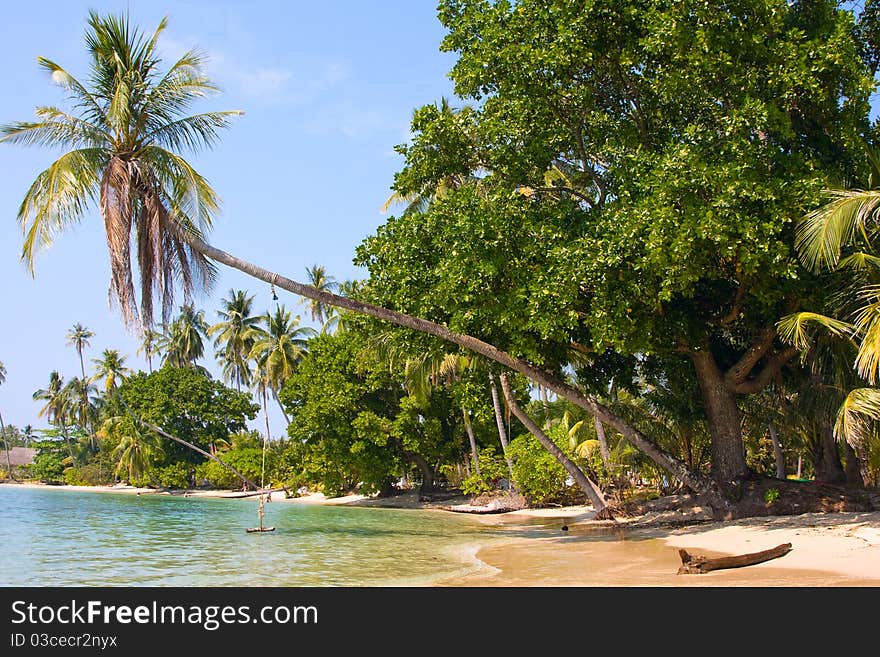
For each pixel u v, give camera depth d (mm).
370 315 20219
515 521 30203
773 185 15445
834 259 15172
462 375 31469
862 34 18828
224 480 67688
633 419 28250
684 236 14984
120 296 16594
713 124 17562
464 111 20016
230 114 19312
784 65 16531
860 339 16984
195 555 17594
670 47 16422
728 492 19859
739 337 22234
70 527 27312
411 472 52938
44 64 17656
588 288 17156
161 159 18062
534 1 17828
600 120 19328
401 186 20531
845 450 22719
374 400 46531
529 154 18984
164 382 70812
